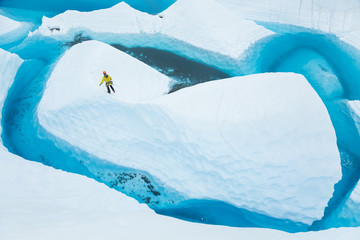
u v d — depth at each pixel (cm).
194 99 1109
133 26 2044
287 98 1069
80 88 1221
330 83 1634
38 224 443
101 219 520
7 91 1464
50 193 712
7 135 1271
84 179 883
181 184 1050
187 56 1830
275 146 1008
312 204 992
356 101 1468
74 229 436
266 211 1004
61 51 1880
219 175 1019
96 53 1365
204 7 1952
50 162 1184
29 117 1363
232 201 1015
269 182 994
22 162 899
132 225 504
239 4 2300
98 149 1152
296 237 576
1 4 2358
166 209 1042
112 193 828
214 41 1872
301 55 1856
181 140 1059
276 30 2119
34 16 2253
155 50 1880
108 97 1170
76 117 1208
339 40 1977
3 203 548
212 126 1049
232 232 555
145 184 1079
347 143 1313
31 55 1838
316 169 995
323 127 1027
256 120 1034
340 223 1004
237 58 1820
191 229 538
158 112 1093
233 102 1088
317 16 2130
